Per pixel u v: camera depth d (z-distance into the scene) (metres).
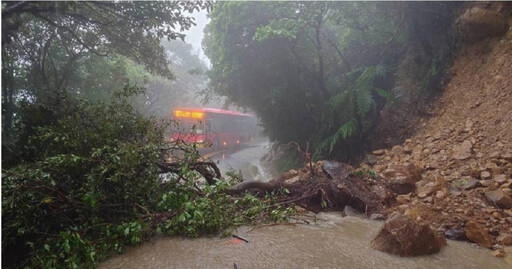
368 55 11.80
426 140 7.30
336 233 3.67
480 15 7.82
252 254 3.06
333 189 4.89
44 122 4.84
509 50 7.21
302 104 11.77
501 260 3.01
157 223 3.71
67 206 3.57
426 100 8.78
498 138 5.70
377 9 10.00
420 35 9.42
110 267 2.93
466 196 4.30
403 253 3.05
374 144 9.32
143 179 4.04
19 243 3.44
